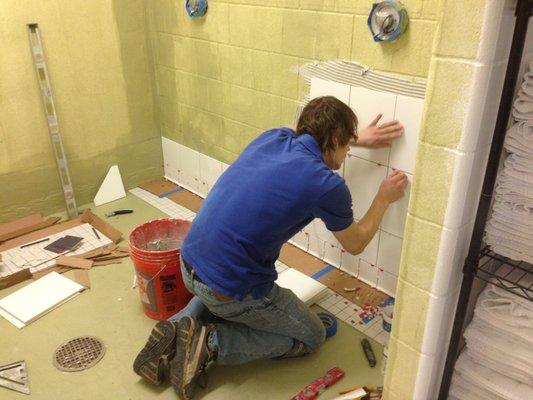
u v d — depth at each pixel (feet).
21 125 8.56
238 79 8.17
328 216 5.07
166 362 5.58
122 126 9.96
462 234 3.77
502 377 4.24
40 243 8.43
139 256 6.23
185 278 5.59
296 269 7.77
